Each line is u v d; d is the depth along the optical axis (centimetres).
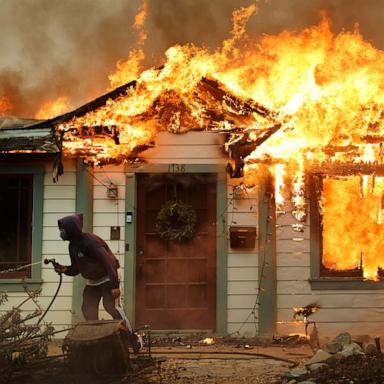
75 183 934
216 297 921
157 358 735
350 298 919
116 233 927
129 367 648
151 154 938
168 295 933
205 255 938
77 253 720
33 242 924
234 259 924
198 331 922
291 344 870
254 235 916
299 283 920
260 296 912
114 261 722
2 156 937
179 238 924
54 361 658
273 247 920
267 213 924
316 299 917
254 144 909
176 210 922
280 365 698
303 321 912
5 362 625
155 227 942
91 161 932
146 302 932
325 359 646
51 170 938
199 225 942
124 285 918
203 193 949
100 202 933
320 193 930
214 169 934
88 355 618
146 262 938
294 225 927
